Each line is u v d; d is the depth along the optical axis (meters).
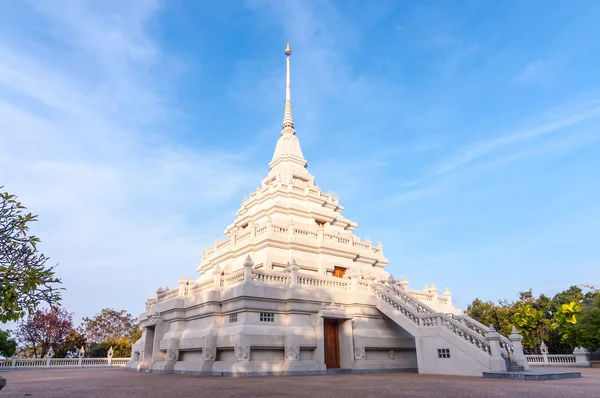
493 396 12.86
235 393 14.09
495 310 62.09
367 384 17.44
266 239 34.75
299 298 27.16
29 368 43.12
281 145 51.19
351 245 40.88
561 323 46.41
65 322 61.88
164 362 30.11
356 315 29.33
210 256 42.72
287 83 56.62
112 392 14.88
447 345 24.66
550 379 19.73
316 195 44.50
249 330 24.95
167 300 32.97
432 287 39.12
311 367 25.88
